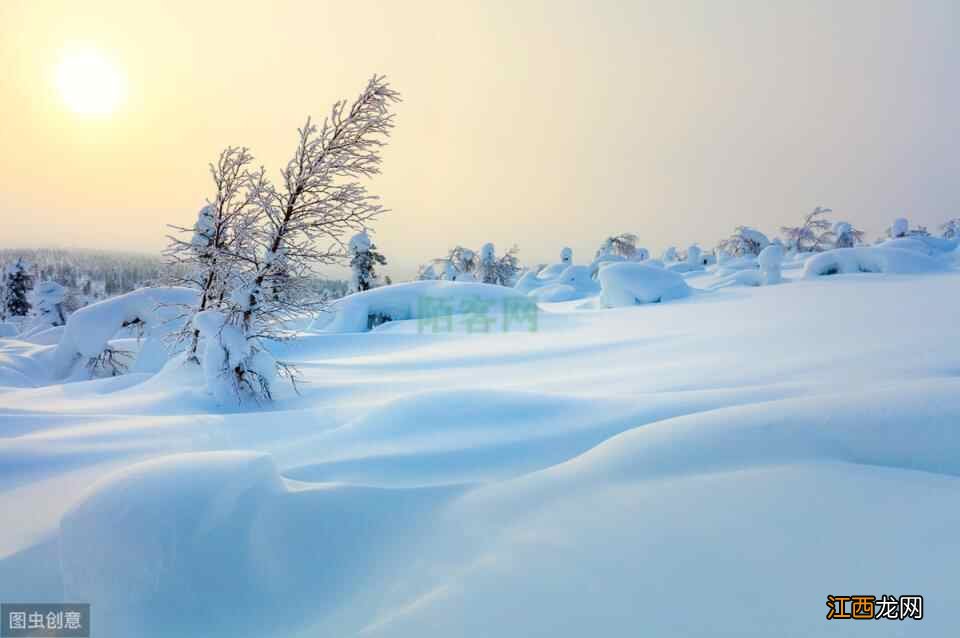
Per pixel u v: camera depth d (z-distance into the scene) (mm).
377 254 39969
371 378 12516
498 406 5906
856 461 3107
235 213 11812
